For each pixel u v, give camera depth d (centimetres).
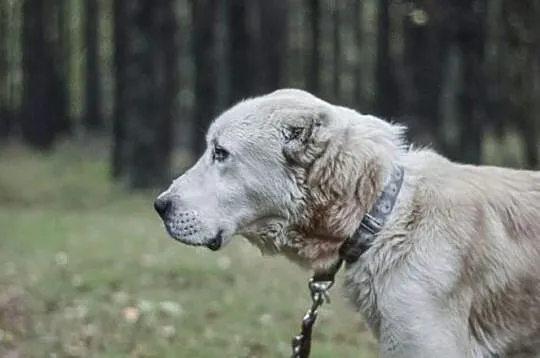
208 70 2514
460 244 618
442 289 613
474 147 2234
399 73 2494
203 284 1277
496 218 631
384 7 2536
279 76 2522
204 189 654
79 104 4494
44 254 1488
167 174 2414
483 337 629
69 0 4150
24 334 1050
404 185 632
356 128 638
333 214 630
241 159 645
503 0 2477
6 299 1185
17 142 3781
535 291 629
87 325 1082
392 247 621
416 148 674
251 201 647
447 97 2462
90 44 3906
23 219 1914
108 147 3553
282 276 1327
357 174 626
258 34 2516
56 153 3450
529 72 2548
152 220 1911
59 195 2378
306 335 673
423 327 610
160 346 1011
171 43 2428
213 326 1083
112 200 2264
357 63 3262
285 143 635
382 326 625
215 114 2523
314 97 663
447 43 2223
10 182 2633
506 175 652
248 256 1468
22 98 3703
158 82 2394
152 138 2391
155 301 1178
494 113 2619
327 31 3622
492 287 624
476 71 2225
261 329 1072
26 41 3662
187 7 3356
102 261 1412
